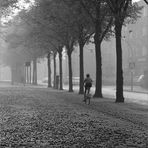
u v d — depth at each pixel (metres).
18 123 13.04
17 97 28.20
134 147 9.18
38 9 37.50
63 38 41.88
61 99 27.73
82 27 35.56
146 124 14.58
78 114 16.62
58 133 10.98
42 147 8.81
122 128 12.55
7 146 8.88
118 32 26.44
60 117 15.13
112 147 9.03
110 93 44.69
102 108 21.31
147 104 26.89
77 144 9.30
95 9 30.66
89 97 24.41
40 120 13.98
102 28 33.59
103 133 11.19
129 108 22.23
